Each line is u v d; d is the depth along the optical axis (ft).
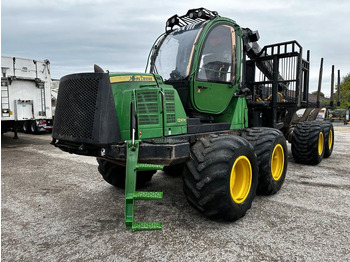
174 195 12.68
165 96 9.86
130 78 9.53
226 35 12.63
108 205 11.52
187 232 8.96
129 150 8.23
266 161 11.64
